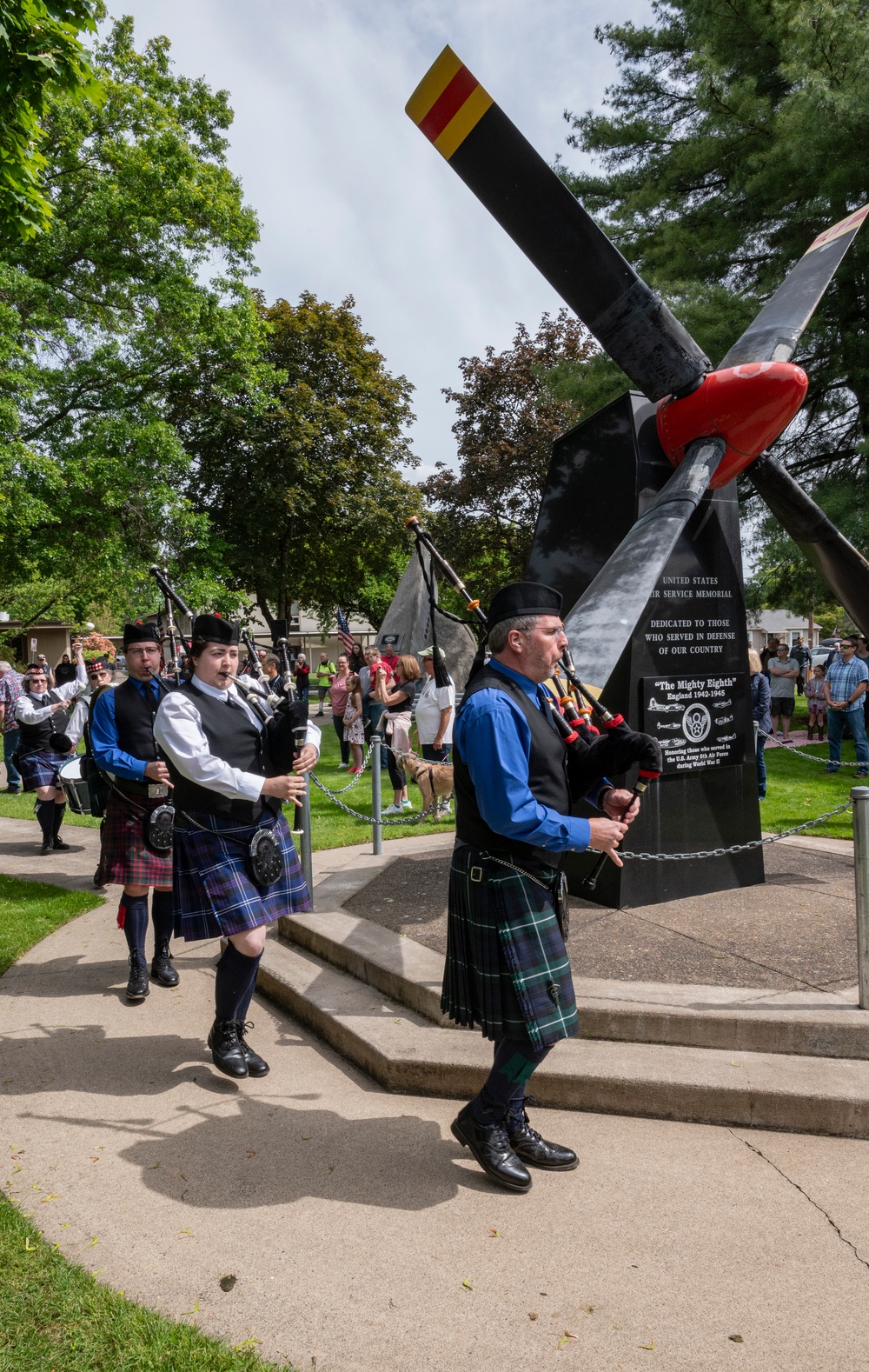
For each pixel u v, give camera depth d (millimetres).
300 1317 1983
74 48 4254
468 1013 2439
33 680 7168
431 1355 1872
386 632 13375
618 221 15180
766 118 13633
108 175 15461
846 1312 1980
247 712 3268
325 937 4078
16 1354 1825
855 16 12555
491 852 2387
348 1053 3328
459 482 21328
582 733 2607
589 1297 2037
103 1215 2375
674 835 4566
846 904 4422
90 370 15742
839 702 9906
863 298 14078
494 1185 2486
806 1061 2951
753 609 15227
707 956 3676
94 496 15844
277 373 18281
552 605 2416
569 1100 2902
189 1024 3703
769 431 4359
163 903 4184
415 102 3871
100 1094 3078
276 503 20734
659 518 4129
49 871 6516
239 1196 2457
